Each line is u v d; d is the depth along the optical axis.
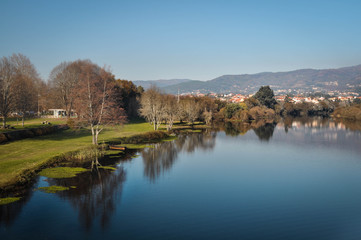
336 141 81.56
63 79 102.00
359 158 58.62
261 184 40.25
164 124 114.75
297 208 31.78
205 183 40.03
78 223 26.02
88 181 37.50
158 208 30.47
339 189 38.69
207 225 26.88
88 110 57.47
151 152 59.91
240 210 30.81
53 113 119.25
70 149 51.16
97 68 106.44
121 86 129.50
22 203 29.56
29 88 89.44
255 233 25.67
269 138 86.94
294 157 59.25
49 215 27.23
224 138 85.69
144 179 40.31
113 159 50.91
